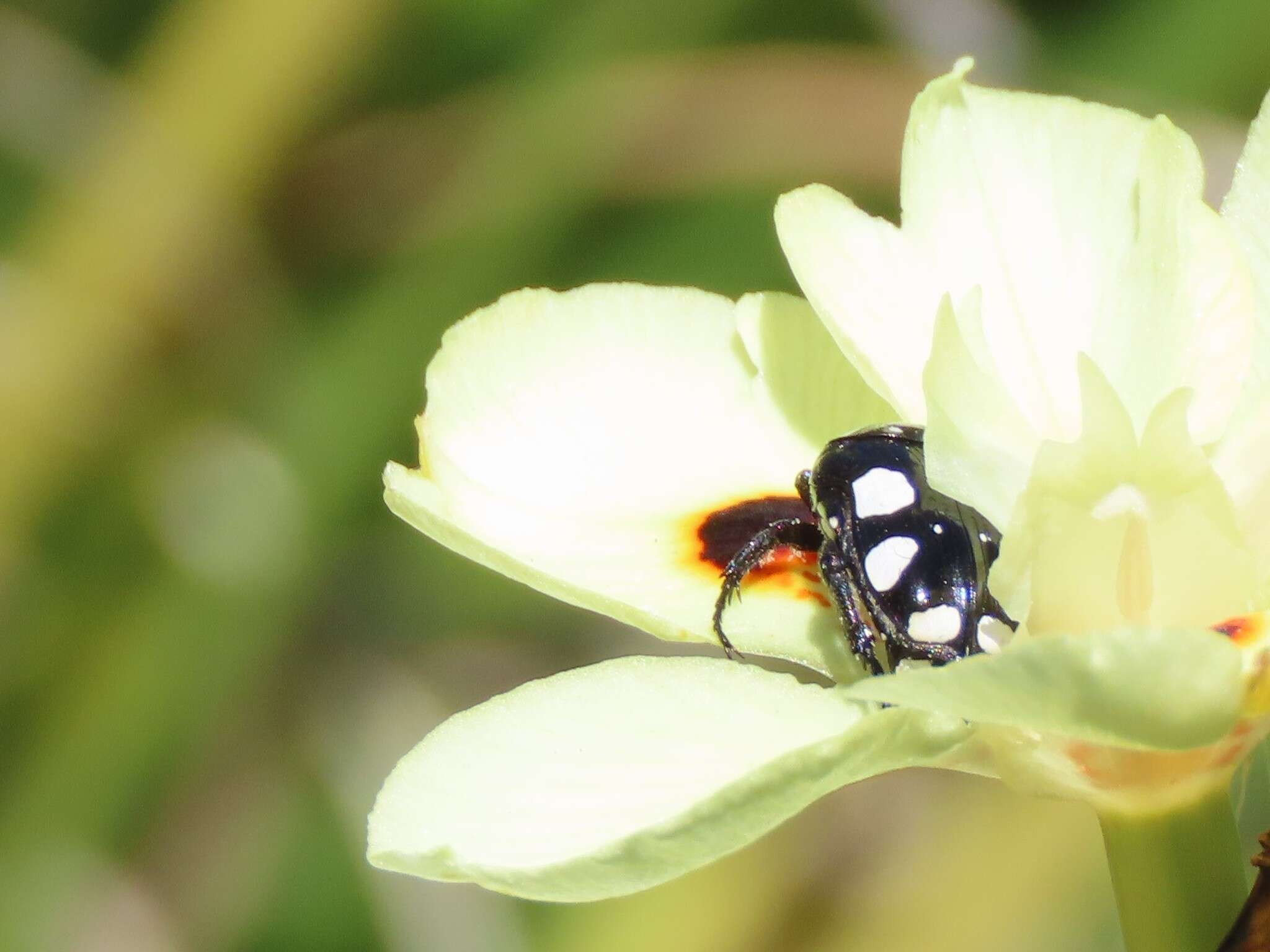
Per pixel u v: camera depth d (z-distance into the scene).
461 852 0.18
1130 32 0.29
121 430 0.28
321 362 0.29
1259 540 0.19
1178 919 0.19
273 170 0.29
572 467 0.20
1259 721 0.18
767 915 0.26
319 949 0.28
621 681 0.19
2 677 0.28
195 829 0.28
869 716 0.18
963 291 0.20
